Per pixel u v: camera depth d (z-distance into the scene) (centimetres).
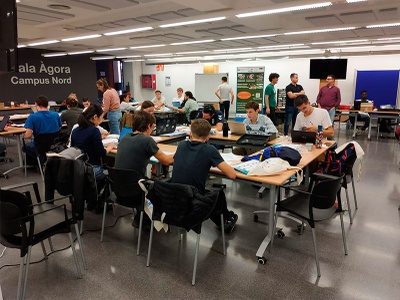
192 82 1443
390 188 422
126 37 903
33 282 219
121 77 1514
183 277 227
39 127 419
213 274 230
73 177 229
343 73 1045
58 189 242
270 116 710
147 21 659
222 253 259
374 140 808
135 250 265
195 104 780
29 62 1109
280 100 1056
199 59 1368
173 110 878
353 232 296
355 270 235
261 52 1179
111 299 203
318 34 810
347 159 307
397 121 855
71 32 816
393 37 802
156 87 1553
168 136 415
